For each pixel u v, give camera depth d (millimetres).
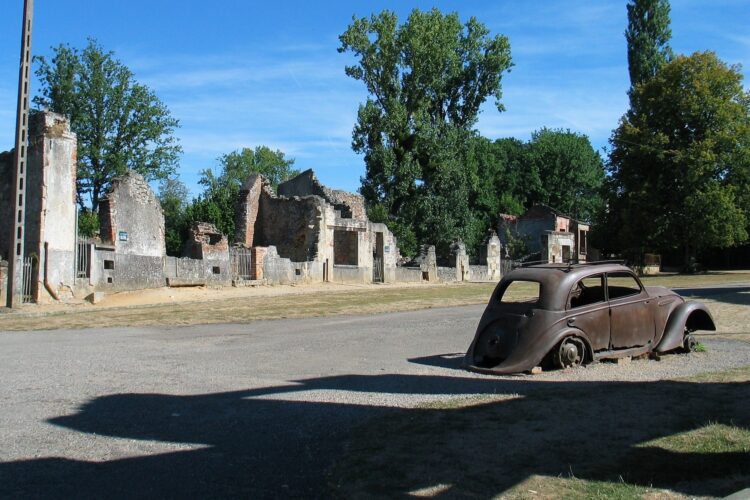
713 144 47844
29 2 23578
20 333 16281
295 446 6242
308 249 41875
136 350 12945
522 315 10172
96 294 26547
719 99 48719
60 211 26141
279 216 44812
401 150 55500
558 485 5031
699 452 5723
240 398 8336
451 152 55719
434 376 9812
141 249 30938
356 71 56469
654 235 50156
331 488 5109
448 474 5320
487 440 6234
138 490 5086
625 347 10750
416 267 48750
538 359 9789
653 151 49844
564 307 10156
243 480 5320
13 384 9312
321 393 8609
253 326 17516
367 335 15203
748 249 64562
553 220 65625
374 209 54625
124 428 6918
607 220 55406
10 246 23547
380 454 5883
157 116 55469
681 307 11500
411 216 56531
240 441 6430
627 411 7184
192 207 52500
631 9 61281
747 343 12727
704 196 47094
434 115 56875
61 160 26328
